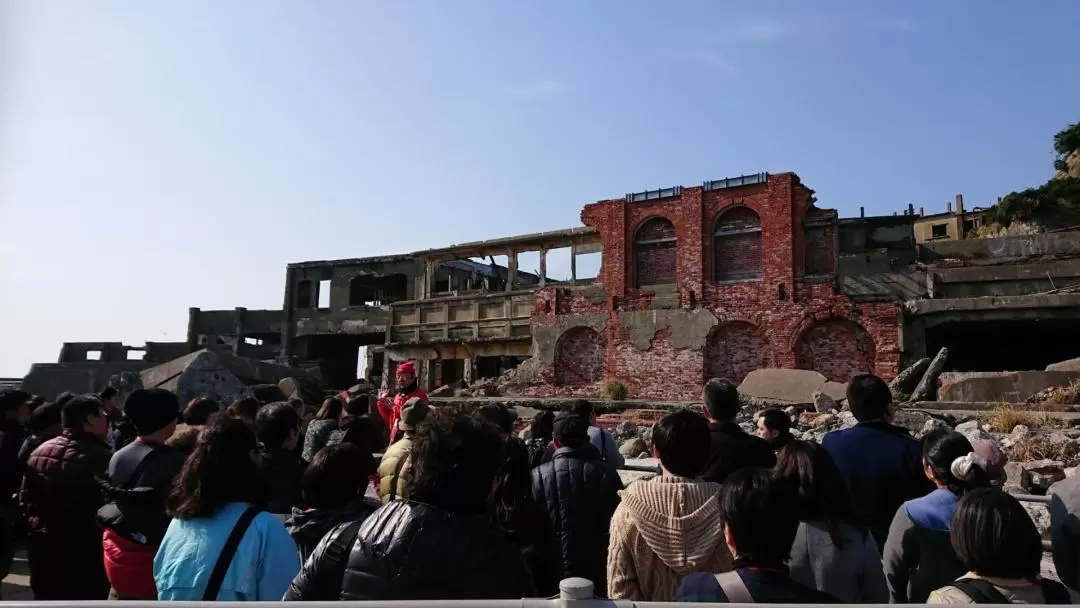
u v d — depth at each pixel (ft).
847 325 76.79
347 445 12.77
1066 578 11.53
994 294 70.54
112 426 26.18
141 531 11.68
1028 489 29.09
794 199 81.41
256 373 58.59
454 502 8.98
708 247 85.30
